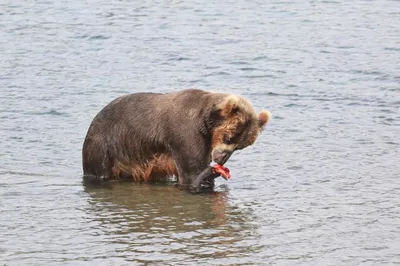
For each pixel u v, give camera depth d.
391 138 33.66
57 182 28.31
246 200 26.45
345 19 59.44
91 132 28.97
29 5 63.78
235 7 63.62
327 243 22.61
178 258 21.36
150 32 55.09
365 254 21.84
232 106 26.69
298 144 32.84
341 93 40.97
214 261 21.20
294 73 45.12
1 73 44.59
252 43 52.19
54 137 33.56
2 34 54.22
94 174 28.97
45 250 21.86
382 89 41.72
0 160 30.56
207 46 51.34
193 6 63.88
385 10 62.56
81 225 23.88
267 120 27.38
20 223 23.97
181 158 27.78
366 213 25.11
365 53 49.50
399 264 21.19
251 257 21.53
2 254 21.56
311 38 53.59
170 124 27.84
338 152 31.77
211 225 24.00
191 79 43.97
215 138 27.09
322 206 25.78
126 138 28.55
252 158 31.06
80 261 21.14
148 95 28.78
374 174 29.11
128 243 22.44
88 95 40.44
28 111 37.34
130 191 27.55
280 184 28.12
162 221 24.30
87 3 64.62
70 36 53.72
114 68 46.12
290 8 63.28
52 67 46.03
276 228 23.78
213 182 27.86
